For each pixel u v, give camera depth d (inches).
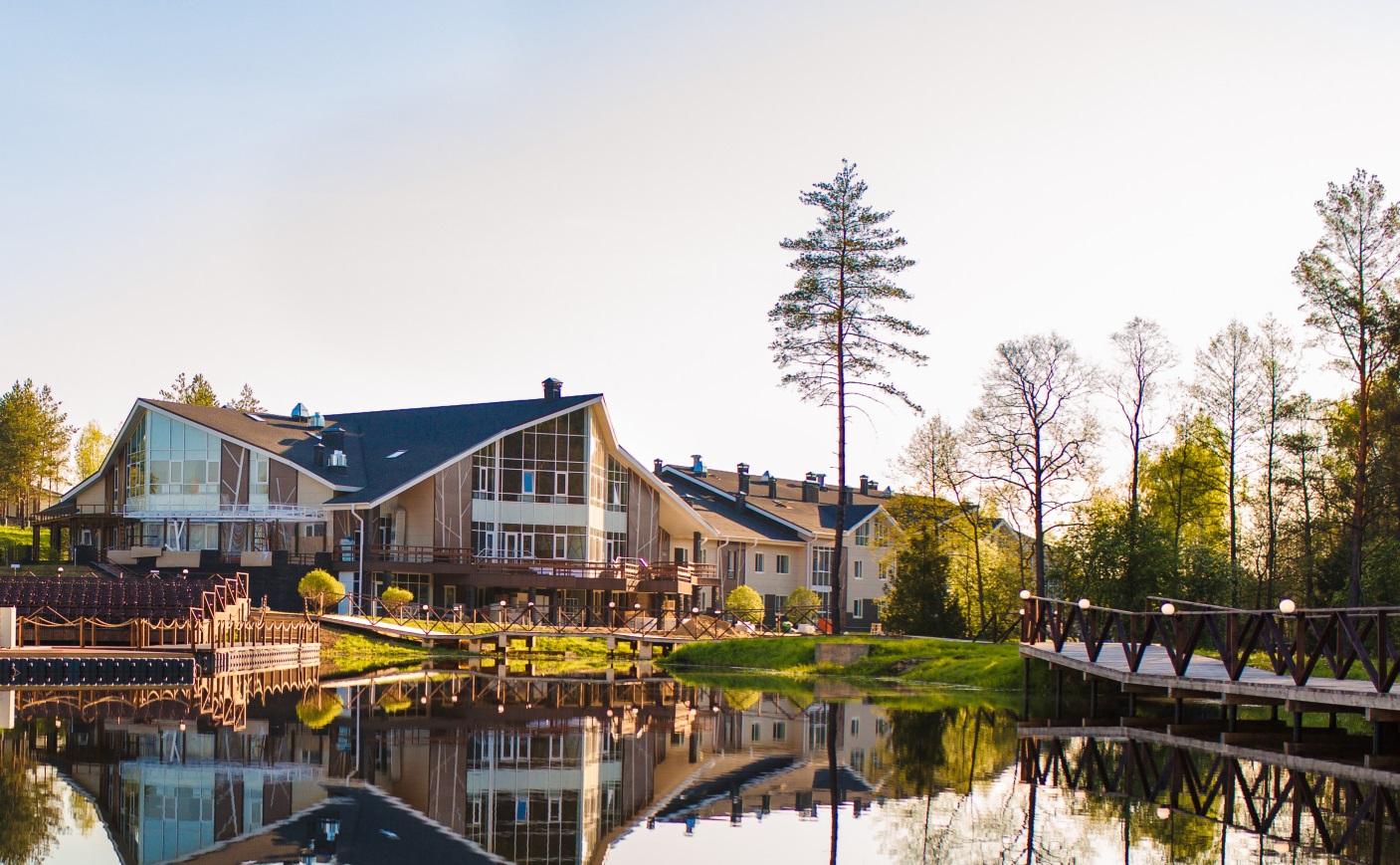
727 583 2807.6
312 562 2176.4
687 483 3147.1
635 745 944.3
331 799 705.6
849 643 1749.5
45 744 872.3
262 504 2281.0
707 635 2085.4
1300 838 645.9
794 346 2021.4
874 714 1199.6
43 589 1621.6
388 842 616.4
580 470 2428.6
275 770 786.2
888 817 693.9
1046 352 2122.3
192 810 672.4
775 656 1786.4
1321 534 2018.9
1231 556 2135.8
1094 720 1150.3
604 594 2487.7
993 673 1535.4
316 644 1760.6
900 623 2351.1
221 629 1633.9
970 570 2598.4
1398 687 860.0
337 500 2225.6
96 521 2396.7
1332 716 994.1
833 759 893.2
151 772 770.8
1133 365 2135.8
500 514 2354.8
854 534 3147.1
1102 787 786.8
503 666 1736.0
